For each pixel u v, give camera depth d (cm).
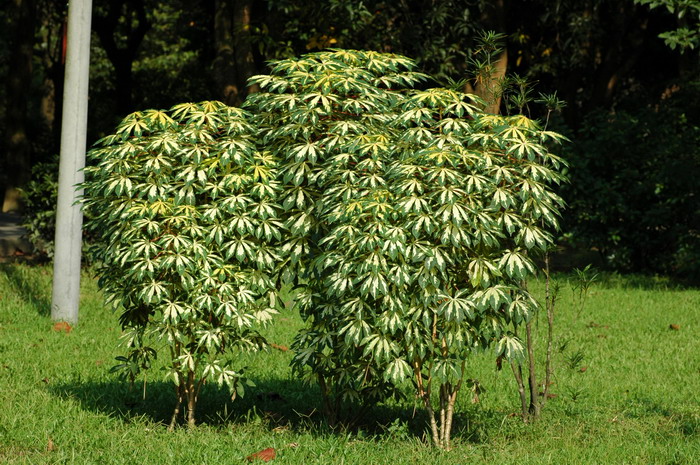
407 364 534
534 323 1027
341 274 505
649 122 1473
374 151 532
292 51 1543
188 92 3162
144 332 586
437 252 504
